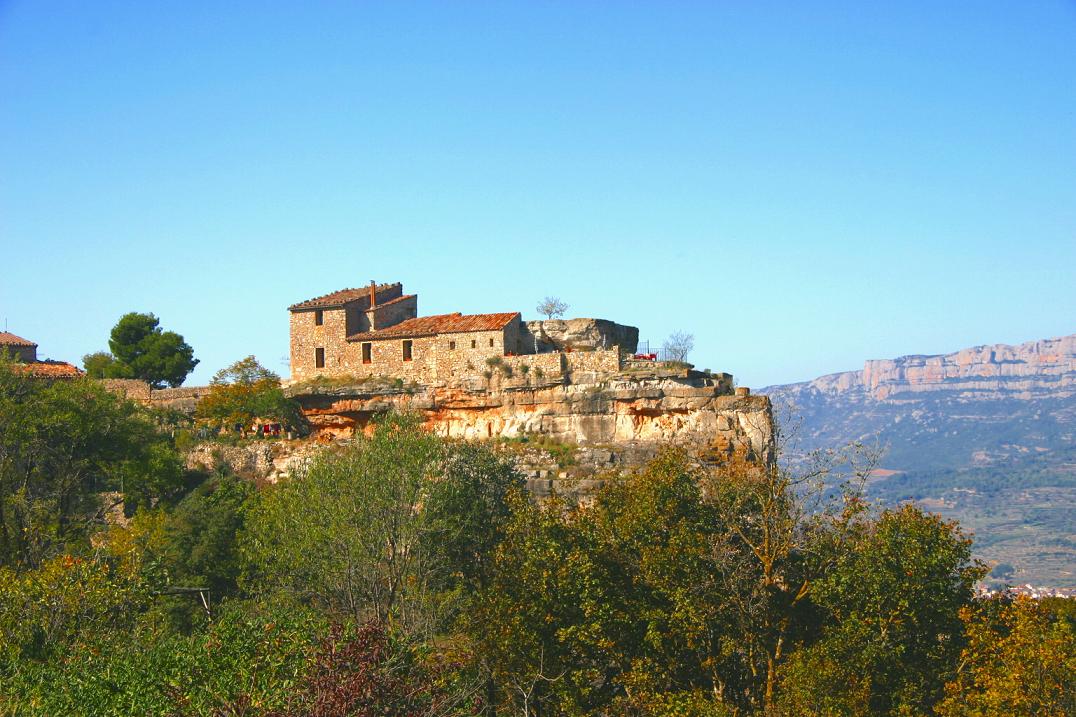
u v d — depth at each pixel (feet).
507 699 136.56
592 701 136.46
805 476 149.59
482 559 167.94
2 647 120.98
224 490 214.07
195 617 160.76
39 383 220.43
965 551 144.25
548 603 136.36
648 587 143.54
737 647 139.95
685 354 236.63
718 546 143.13
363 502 166.30
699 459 174.19
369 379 244.63
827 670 124.67
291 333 254.47
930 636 140.36
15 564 171.94
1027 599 131.13
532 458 213.46
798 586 148.87
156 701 98.17
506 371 232.12
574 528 147.43
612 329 251.60
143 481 220.43
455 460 185.47
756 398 214.28
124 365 327.88
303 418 250.78
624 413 221.66
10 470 198.90
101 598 133.18
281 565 168.55
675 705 123.95
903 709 123.13
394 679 95.25
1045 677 116.98
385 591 165.07
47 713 102.68
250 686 97.55
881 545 141.90
